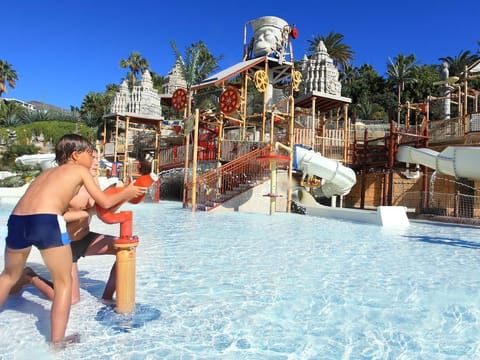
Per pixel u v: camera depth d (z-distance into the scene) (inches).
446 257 239.0
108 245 136.9
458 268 207.2
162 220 446.6
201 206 595.2
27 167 1364.4
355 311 136.6
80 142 120.8
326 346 107.6
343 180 583.2
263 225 406.3
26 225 104.7
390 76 2263.8
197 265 205.5
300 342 109.8
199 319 125.5
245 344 107.7
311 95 687.7
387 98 2281.0
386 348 107.1
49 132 2118.6
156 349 103.0
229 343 108.0
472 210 546.3
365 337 114.3
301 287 165.5
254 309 136.3
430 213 544.7
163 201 837.8
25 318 122.8
